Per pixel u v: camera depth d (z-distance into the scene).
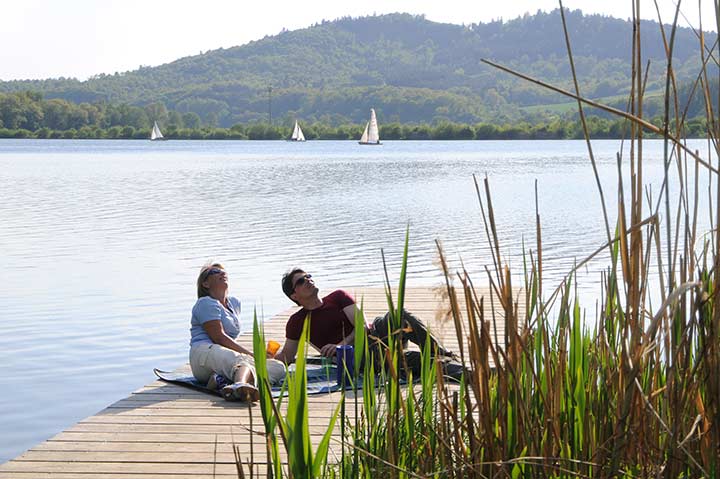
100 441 4.03
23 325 7.63
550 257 11.33
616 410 1.95
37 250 12.46
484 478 1.88
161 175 32.59
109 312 8.16
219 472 3.58
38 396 5.62
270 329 6.81
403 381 4.36
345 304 5.29
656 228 1.77
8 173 33.62
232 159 49.94
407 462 2.21
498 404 1.93
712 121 1.75
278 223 15.87
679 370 1.81
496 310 6.34
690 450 1.81
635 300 1.79
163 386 5.09
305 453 1.82
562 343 2.07
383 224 15.69
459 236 13.84
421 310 7.32
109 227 15.37
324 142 113.19
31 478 3.56
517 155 53.53
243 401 4.68
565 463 1.94
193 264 11.09
